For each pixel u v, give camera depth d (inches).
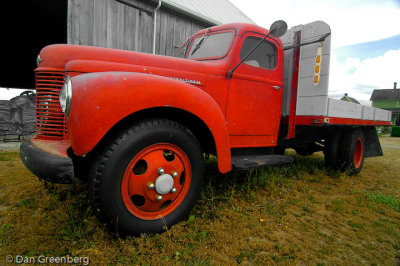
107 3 216.4
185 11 261.3
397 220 96.7
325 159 164.2
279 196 112.3
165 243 67.9
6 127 247.9
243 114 110.9
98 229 71.2
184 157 78.4
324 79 128.4
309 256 68.7
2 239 68.2
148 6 241.3
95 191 64.2
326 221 91.8
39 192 101.2
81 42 204.1
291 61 135.5
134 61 87.0
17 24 318.7
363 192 127.1
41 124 84.3
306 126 148.3
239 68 107.8
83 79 65.7
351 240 79.6
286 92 139.3
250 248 70.6
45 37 356.5
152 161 71.7
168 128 73.6
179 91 75.8
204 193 103.8
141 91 69.1
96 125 63.3
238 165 95.2
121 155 65.4
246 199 105.0
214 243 70.7
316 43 131.2
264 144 123.6
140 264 60.9
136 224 68.8
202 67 97.4
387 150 323.6
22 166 141.5
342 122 144.7
